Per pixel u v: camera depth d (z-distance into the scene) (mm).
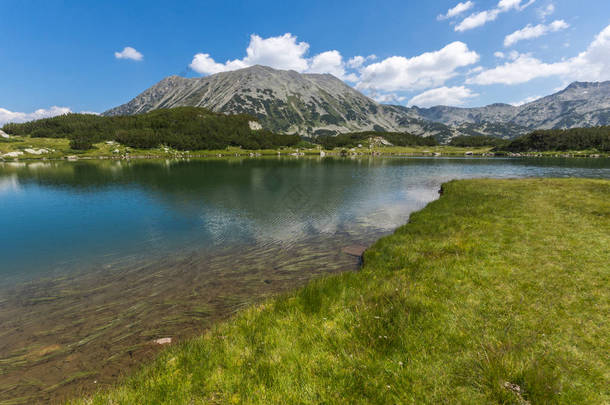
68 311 11180
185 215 27797
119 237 21203
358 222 24531
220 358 6355
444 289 9062
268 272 14711
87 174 71000
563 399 4598
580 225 15578
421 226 19250
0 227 24297
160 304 11617
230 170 82188
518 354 5633
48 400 6887
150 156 176000
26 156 155750
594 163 108375
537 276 9656
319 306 8641
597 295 8188
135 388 5832
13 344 9164
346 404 4785
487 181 40406
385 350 6113
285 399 4980
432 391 4934
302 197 37375
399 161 133750
